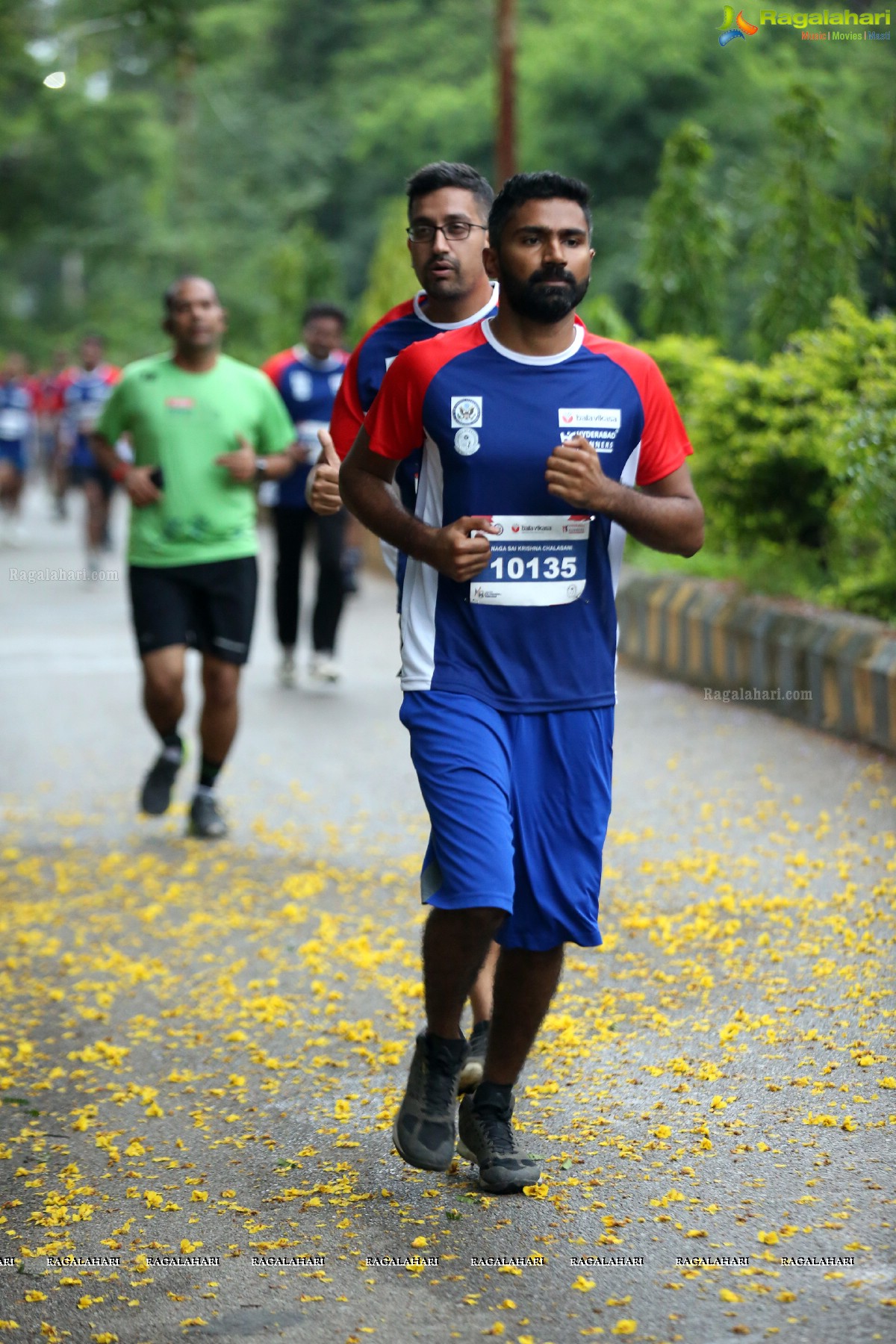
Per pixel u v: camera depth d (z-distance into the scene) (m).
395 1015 14.77
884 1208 10.12
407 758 25.45
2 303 146.88
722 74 82.00
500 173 48.53
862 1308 8.96
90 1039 14.65
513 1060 11.05
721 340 36.34
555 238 10.02
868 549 27.92
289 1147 12.05
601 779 10.78
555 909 10.68
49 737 27.81
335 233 116.75
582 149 83.50
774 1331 8.80
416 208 12.55
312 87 120.69
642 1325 8.98
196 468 20.89
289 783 24.19
